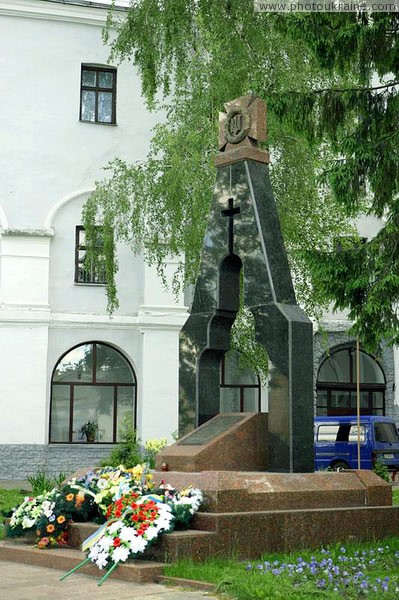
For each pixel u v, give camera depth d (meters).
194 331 12.65
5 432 25.73
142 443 26.47
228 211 12.48
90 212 21.64
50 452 26.09
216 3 20.36
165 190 20.38
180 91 21.23
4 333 26.08
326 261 14.50
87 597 7.74
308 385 11.49
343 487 11.21
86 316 26.81
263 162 12.61
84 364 27.02
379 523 11.24
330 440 26.69
